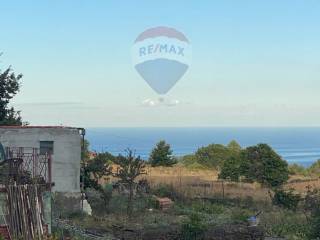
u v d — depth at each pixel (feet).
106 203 97.50
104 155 112.68
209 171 200.54
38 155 75.97
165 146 217.77
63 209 88.38
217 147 248.52
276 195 116.37
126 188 107.55
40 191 62.18
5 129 88.17
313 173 217.15
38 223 60.54
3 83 122.01
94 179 108.27
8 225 59.21
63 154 90.27
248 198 118.42
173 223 82.99
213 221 86.53
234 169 160.86
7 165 63.46
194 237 77.66
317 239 85.46
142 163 107.34
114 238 71.77
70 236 67.92
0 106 122.42
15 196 60.13
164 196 114.11
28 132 89.20
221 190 128.36
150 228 78.48
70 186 90.02
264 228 88.84
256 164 157.17
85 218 85.05
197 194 119.44
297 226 92.53
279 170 155.84
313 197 108.78
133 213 92.68
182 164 233.76
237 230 81.46
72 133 91.09
